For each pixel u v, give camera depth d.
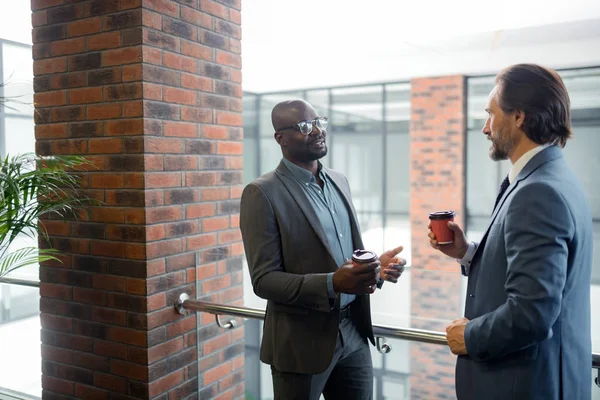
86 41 2.19
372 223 8.27
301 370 1.54
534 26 5.07
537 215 1.04
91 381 2.29
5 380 2.56
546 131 1.15
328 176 1.73
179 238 2.25
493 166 6.93
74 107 2.25
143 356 2.13
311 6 4.84
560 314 1.11
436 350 1.69
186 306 2.25
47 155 2.35
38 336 2.46
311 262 1.54
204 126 2.38
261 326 2.12
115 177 2.15
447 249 1.42
